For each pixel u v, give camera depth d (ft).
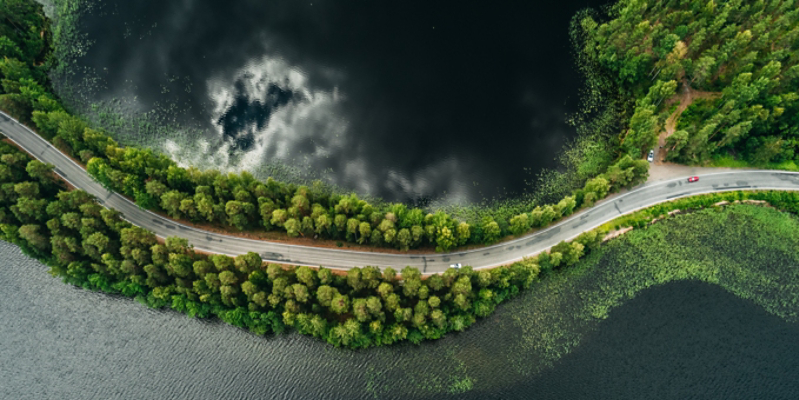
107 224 442.09
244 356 449.48
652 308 456.86
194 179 459.32
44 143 504.84
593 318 453.17
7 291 474.90
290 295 417.49
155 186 450.30
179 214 469.16
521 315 453.99
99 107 537.24
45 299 472.85
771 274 469.16
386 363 441.27
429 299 412.57
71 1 576.61
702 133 462.19
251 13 594.24
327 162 527.40
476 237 457.68
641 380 433.07
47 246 450.71
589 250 473.26
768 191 493.77
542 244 471.62
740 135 484.74
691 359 437.99
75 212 441.68
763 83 467.11
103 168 454.81
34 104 492.95
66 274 452.76
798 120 479.82
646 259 472.44
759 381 431.02
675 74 511.40
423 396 431.02
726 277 467.93
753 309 457.27
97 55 564.71
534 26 590.55
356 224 437.17
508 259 466.70
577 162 518.78
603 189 467.11
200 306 443.32
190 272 431.84
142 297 455.22
